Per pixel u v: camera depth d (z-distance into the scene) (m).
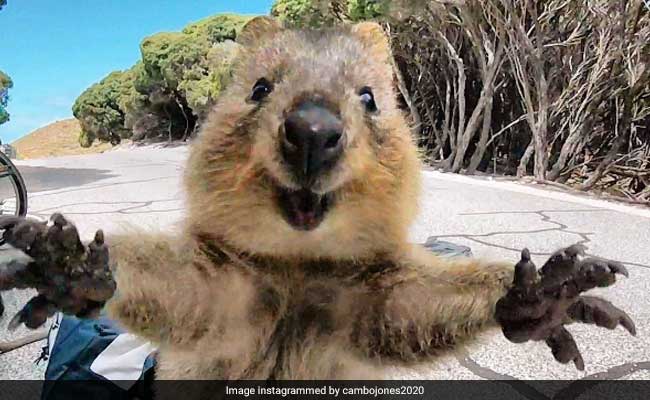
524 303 0.16
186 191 0.21
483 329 0.20
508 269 0.19
